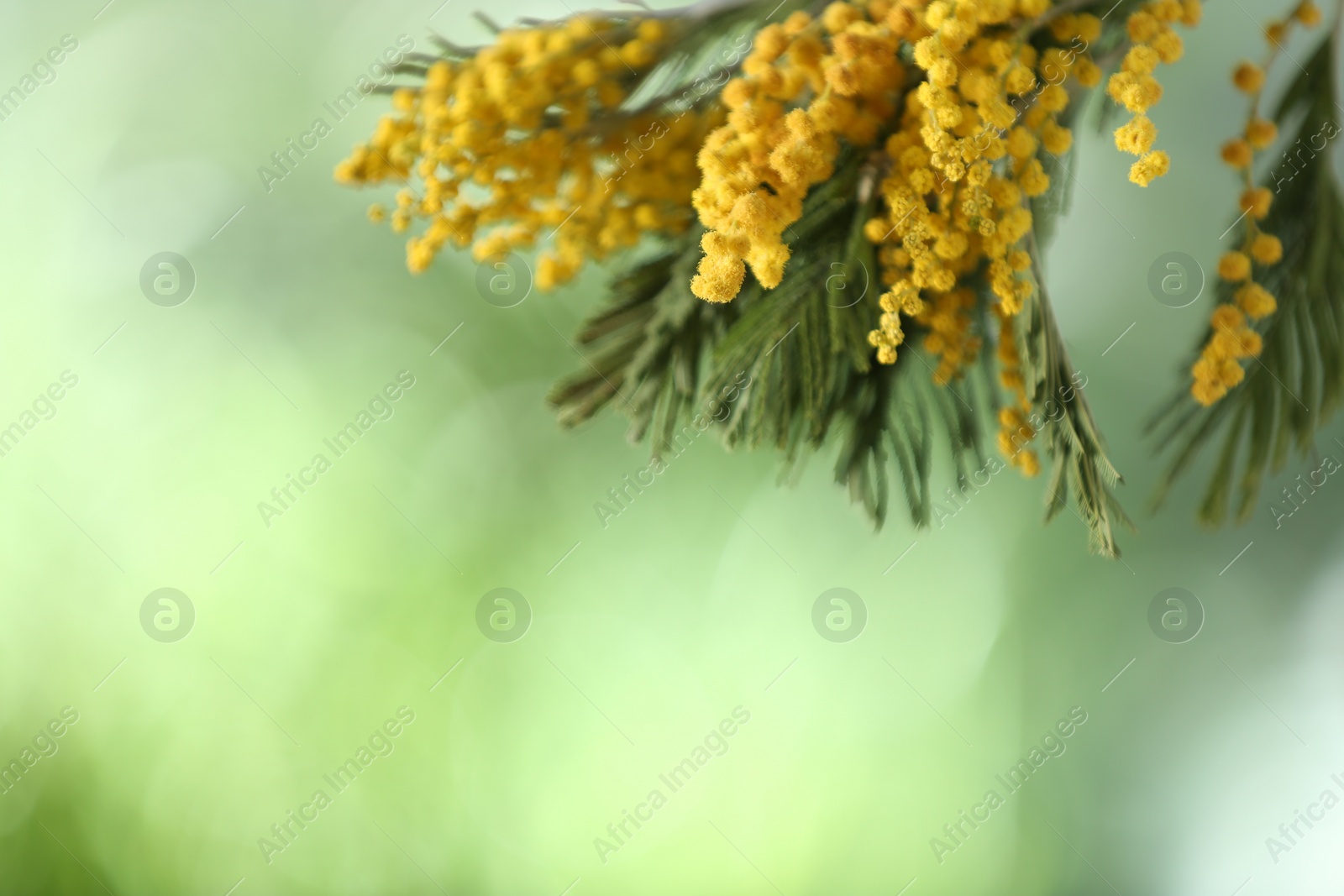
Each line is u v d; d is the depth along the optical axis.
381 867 1.46
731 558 1.55
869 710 1.51
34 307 1.43
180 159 1.46
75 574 1.41
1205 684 1.42
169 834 1.42
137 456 1.45
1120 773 1.46
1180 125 1.27
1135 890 1.44
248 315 1.49
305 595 1.49
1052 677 1.49
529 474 1.58
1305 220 0.77
